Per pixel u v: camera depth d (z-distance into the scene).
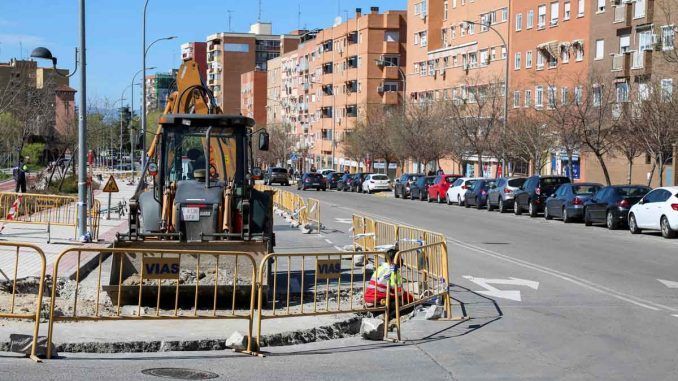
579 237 29.38
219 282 14.48
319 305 15.01
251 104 163.62
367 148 87.62
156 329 12.04
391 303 13.86
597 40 59.47
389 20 106.94
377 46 107.38
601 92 46.91
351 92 113.75
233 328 12.25
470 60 83.19
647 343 11.82
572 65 63.25
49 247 23.59
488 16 78.69
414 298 14.84
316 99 128.50
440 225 34.72
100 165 127.31
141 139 18.06
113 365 9.92
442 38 92.19
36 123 70.56
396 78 106.25
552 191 40.88
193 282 14.46
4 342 10.55
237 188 16.09
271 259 14.93
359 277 18.89
